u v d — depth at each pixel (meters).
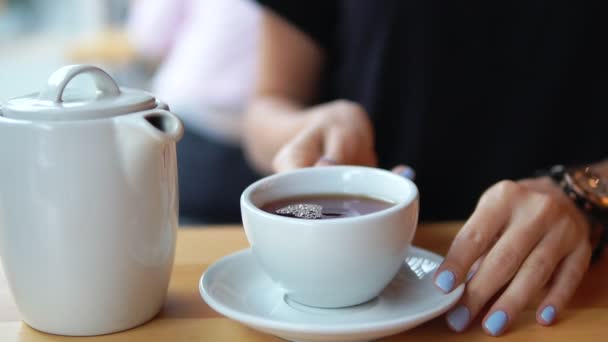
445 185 1.18
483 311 0.59
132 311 0.56
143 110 0.54
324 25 1.19
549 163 1.16
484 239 0.58
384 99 1.15
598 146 1.15
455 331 0.57
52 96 0.54
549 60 1.12
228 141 1.36
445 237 0.72
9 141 0.52
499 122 1.15
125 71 2.78
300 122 0.98
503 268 0.57
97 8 3.74
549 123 1.14
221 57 1.40
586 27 1.10
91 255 0.54
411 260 0.63
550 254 0.59
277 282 0.56
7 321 0.58
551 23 1.10
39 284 0.54
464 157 1.17
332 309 0.56
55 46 3.83
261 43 1.22
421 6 1.09
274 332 0.52
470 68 1.12
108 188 0.53
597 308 0.60
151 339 0.55
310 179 0.60
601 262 0.67
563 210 0.61
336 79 1.23
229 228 0.75
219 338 0.56
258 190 0.58
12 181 0.53
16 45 3.89
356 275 0.53
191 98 1.41
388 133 1.18
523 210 0.60
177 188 0.58
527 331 0.57
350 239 0.52
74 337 0.56
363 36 1.15
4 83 3.29
